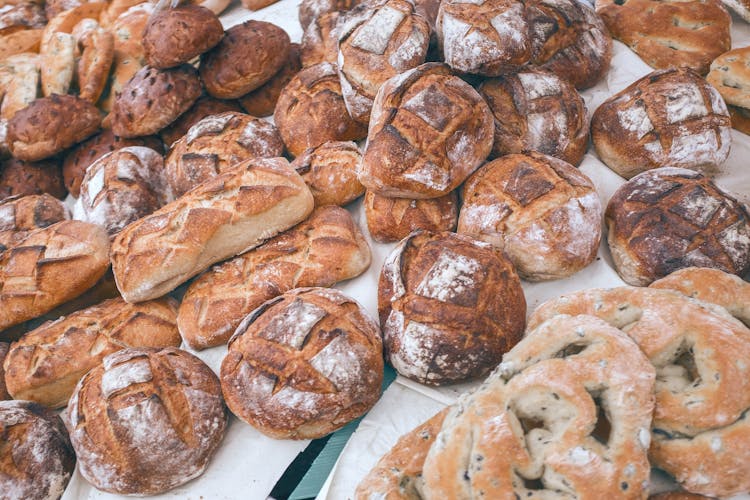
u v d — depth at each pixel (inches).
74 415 34.2
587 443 26.7
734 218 34.9
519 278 36.2
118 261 38.1
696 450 27.2
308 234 38.7
